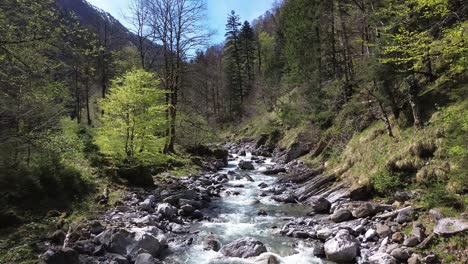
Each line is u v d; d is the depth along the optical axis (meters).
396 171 13.54
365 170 15.06
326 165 19.66
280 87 43.56
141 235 9.47
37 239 9.01
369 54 17.33
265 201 16.27
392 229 10.05
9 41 9.43
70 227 10.03
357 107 19.86
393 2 13.11
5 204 10.29
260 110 52.09
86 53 11.15
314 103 26.97
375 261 8.61
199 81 29.50
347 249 9.16
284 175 22.80
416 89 14.76
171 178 19.23
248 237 10.44
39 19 9.59
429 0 7.77
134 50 30.33
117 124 17.06
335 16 25.55
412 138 13.92
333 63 27.70
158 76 25.14
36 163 12.73
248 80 65.50
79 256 8.38
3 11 9.30
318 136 27.11
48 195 11.80
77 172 13.72
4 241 8.63
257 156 34.94
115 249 9.18
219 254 9.78
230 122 60.97
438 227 8.62
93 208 12.17
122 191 14.75
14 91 10.88
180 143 28.11
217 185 19.20
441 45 8.12
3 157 11.43
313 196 16.30
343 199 14.40
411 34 9.20
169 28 25.30
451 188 10.29
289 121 33.12
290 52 33.41
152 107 16.94
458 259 7.64
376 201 13.29
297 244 10.59
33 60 10.48
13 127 11.48
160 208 13.03
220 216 13.73
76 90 35.88
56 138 13.64
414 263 7.97
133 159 17.31
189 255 9.69
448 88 14.28
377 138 16.67
